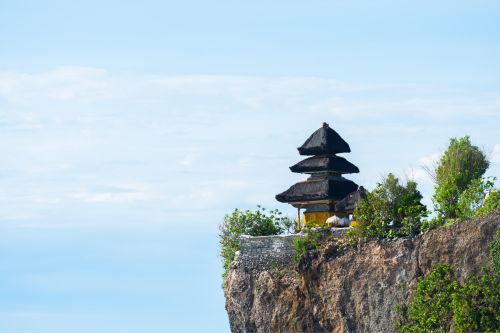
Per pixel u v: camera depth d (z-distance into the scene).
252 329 191.12
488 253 169.50
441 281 171.25
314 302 183.75
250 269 191.88
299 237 187.62
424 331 171.25
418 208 179.50
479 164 193.12
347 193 199.00
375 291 177.50
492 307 166.62
